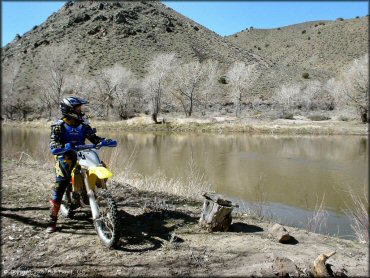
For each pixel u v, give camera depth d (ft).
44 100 176.45
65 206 20.35
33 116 172.55
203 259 15.47
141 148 86.79
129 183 33.83
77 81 193.67
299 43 421.59
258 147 90.07
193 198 29.04
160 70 177.06
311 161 68.54
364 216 22.85
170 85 202.90
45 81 183.32
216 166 62.69
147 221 20.06
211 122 148.97
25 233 18.13
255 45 469.16
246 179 52.11
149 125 149.89
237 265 14.94
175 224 19.69
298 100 209.46
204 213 19.19
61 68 234.79
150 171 55.88
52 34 301.84
